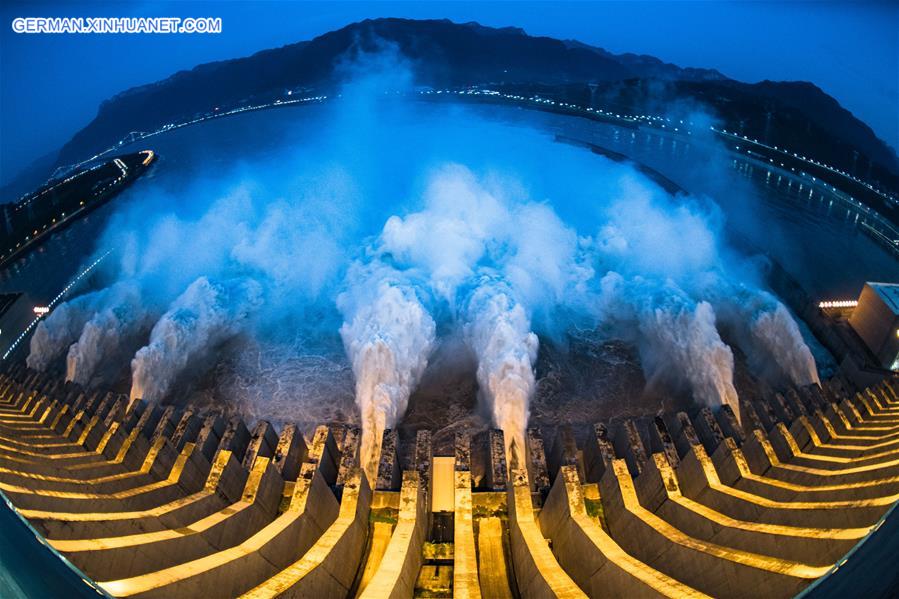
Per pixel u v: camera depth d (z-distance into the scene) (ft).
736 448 75.77
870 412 88.02
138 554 49.80
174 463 83.56
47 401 92.02
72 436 84.89
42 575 41.93
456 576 55.67
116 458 81.30
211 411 128.88
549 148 302.45
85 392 122.83
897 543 42.98
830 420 86.84
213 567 48.67
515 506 65.77
